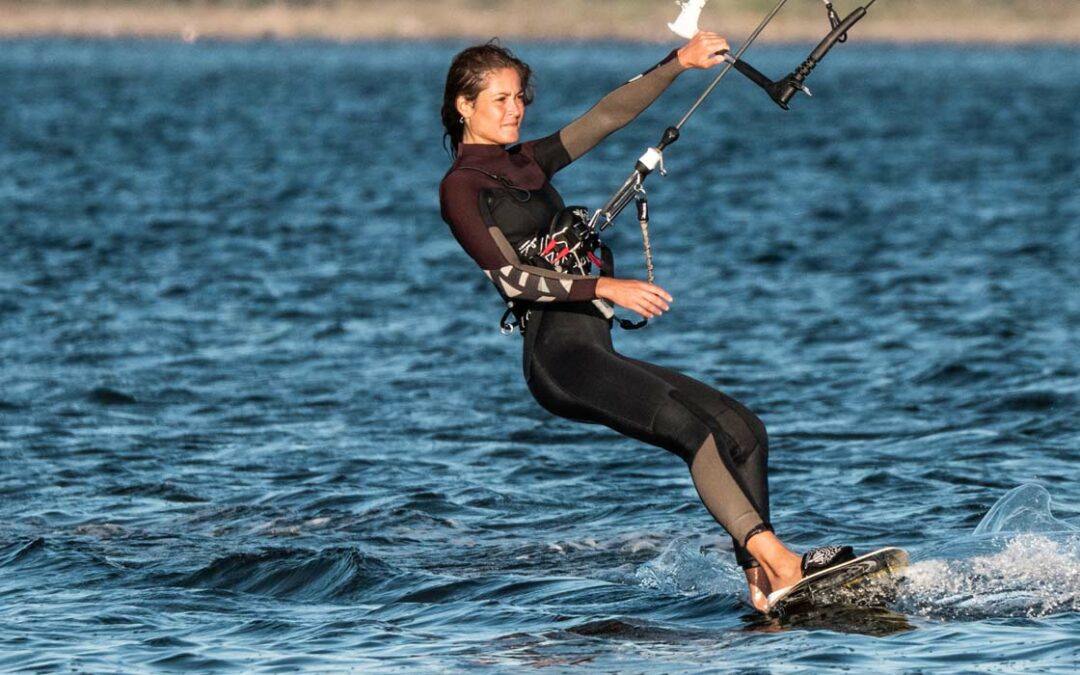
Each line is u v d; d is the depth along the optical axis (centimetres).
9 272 6488
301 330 5256
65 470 3484
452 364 4700
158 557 2777
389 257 7150
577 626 2294
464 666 2092
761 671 2012
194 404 4184
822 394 4241
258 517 3066
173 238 7831
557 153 2391
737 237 7969
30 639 2264
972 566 2466
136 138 15550
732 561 2678
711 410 2269
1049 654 2058
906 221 8594
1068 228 8125
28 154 13350
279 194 10288
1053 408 3944
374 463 3525
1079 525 2812
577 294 2214
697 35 2361
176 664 2134
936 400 4116
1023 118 19212
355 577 2578
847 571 2236
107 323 5341
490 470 3462
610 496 3203
